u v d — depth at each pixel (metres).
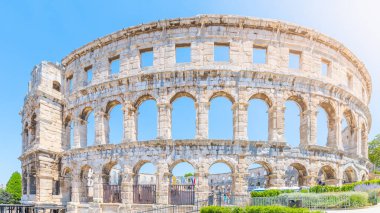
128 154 45.88
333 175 48.50
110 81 48.94
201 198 41.88
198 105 44.84
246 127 44.38
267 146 44.25
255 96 46.91
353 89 56.72
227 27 47.09
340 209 31.72
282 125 45.41
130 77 47.53
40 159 53.22
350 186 38.53
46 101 55.88
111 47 51.41
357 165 51.75
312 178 45.38
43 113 55.06
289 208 26.22
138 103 48.84
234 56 46.44
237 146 43.56
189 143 43.47
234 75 45.53
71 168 51.50
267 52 47.69
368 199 34.31
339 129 50.12
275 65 47.19
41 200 52.34
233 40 46.88
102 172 47.81
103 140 49.44
